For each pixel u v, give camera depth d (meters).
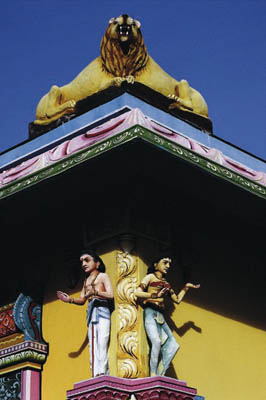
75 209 10.10
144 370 9.16
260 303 11.40
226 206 10.26
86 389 8.82
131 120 8.87
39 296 10.57
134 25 10.99
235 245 11.32
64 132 10.53
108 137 8.86
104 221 9.80
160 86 11.37
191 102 11.60
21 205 9.89
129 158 8.95
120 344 9.22
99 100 10.66
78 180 9.38
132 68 11.12
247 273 11.37
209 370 10.18
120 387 8.83
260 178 10.18
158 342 9.21
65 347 10.09
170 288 9.70
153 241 9.88
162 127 9.23
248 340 10.95
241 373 10.62
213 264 10.84
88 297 9.38
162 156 8.91
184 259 10.34
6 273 10.95
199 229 10.75
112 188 9.68
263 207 10.27
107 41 11.09
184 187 9.71
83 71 11.56
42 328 10.45
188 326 10.13
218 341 10.47
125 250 9.59
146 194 9.76
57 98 11.52
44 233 10.70
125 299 9.41
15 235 10.73
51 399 10.01
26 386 10.09
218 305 10.69
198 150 9.52
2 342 10.73
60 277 10.46
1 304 10.80
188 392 8.97
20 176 9.80
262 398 10.78
